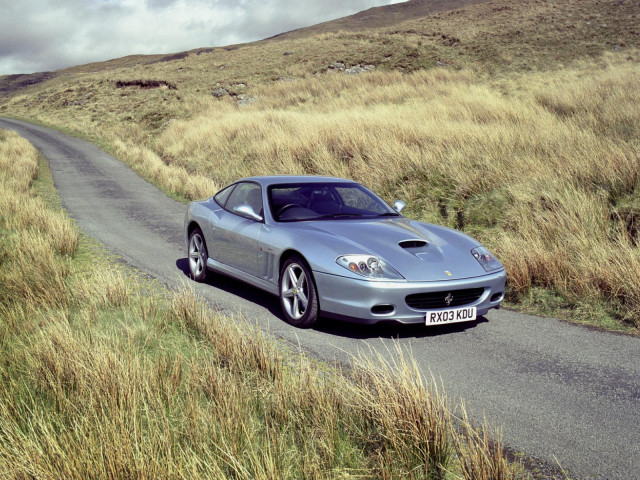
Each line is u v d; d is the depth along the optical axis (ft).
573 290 18.86
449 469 8.16
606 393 11.46
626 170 25.77
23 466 7.21
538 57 117.80
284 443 8.48
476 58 125.39
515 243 22.44
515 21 151.23
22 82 421.18
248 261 18.11
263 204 18.24
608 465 8.57
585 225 22.77
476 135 38.19
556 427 9.86
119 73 183.93
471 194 30.78
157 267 23.49
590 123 39.17
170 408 9.65
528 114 50.06
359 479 7.88
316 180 19.94
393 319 14.29
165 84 152.25
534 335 15.47
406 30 166.50
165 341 13.60
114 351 11.64
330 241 15.37
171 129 96.37
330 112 78.89
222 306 17.71
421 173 35.17
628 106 41.78
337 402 9.56
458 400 11.00
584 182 26.89
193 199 47.32
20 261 20.24
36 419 8.68
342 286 14.40
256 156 52.31
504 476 7.35
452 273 14.89
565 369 12.84
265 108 106.83
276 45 178.60
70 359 10.73
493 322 16.79
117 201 45.47
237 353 11.66
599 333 15.71
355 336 15.08
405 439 8.40
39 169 66.69
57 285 17.46
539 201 26.45
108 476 7.23
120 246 27.84
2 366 11.19
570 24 136.98
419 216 31.22
